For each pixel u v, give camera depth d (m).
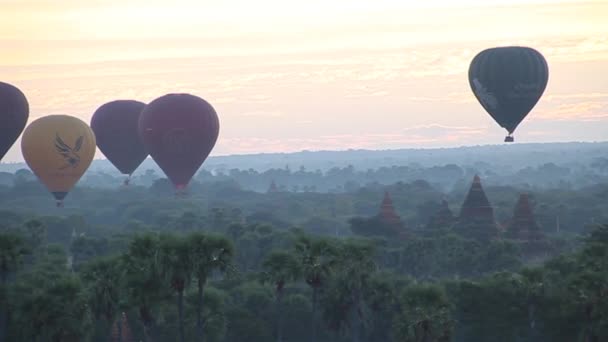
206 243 137.75
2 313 147.75
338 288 153.75
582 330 149.50
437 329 138.75
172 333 159.50
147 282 138.62
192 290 159.38
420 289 142.12
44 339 138.25
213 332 160.88
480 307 164.62
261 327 174.00
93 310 142.12
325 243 150.25
